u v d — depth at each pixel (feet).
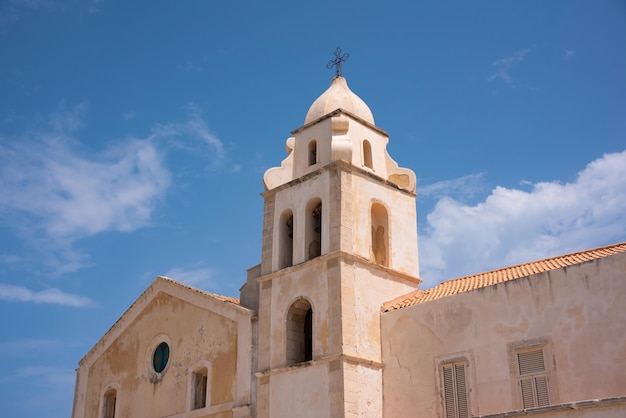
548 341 80.48
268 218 108.06
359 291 96.07
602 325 77.25
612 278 77.82
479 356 85.51
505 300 85.20
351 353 91.61
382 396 92.99
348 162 101.19
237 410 99.30
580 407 69.92
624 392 74.23
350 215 99.14
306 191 104.06
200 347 108.99
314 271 98.07
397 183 111.65
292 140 113.50
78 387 127.54
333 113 107.14
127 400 117.29
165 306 118.01
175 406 109.09
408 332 93.40
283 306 100.01
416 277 104.99
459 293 89.76
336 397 89.15
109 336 125.90
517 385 81.51
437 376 88.63
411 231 108.06
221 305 108.27
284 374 95.96
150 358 116.57
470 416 84.07
